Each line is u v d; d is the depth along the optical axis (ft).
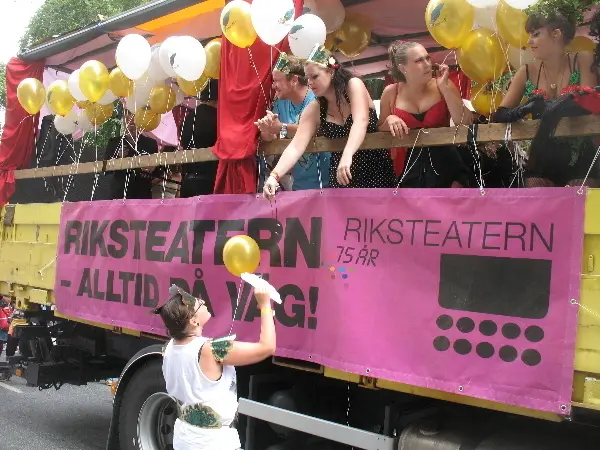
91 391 26.20
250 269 12.11
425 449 10.06
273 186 11.68
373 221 10.59
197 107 16.37
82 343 19.40
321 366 11.41
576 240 8.34
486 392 8.93
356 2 16.62
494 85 11.51
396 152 12.50
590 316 8.13
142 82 16.97
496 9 10.55
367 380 10.61
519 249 8.86
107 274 16.24
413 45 11.08
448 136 10.18
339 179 10.94
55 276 18.08
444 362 9.44
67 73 24.48
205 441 9.97
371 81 17.99
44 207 18.93
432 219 9.83
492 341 8.99
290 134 13.55
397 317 10.09
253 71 13.56
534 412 8.71
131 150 19.13
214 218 13.51
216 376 10.06
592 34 10.05
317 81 11.60
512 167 10.87
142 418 14.75
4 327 27.17
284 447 12.61
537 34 9.91
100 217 16.63
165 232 14.71
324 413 12.58
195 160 14.55
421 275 9.87
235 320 12.80
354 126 11.15
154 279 14.83
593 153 9.13
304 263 11.63
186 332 10.34
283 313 11.90
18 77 22.03
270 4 12.13
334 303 11.00
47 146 21.29
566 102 8.77
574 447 9.13
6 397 24.72
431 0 10.90
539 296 8.61
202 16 17.72
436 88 11.49
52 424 21.22
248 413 12.81
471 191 9.44
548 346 8.44
